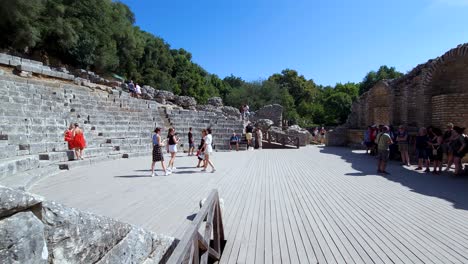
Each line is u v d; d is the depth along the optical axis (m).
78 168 13.01
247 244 5.07
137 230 3.31
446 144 11.91
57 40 33.84
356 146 24.48
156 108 25.92
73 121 16.78
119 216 6.29
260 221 6.21
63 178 10.53
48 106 15.80
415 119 18.75
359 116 27.17
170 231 5.47
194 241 3.18
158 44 60.75
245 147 24.94
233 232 5.62
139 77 51.97
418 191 8.87
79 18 37.72
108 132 18.44
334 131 27.81
